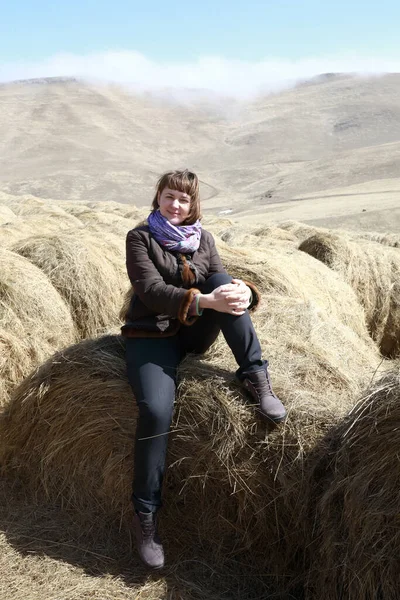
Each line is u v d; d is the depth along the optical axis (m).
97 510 3.02
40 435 3.21
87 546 2.83
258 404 2.74
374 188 141.88
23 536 2.87
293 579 2.67
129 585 2.58
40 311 4.45
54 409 3.15
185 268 2.87
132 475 2.91
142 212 17.36
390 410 2.31
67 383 3.13
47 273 4.91
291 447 2.67
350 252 6.81
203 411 2.80
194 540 2.84
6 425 3.35
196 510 2.85
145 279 2.77
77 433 3.05
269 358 3.22
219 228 12.90
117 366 3.13
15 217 12.21
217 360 3.13
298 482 2.63
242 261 5.28
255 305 2.91
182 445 2.83
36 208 15.54
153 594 2.55
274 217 95.25
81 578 2.61
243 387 2.86
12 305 4.32
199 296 2.68
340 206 104.62
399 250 8.19
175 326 2.85
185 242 2.87
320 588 2.45
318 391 2.99
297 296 5.08
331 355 3.45
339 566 2.36
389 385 2.39
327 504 2.44
